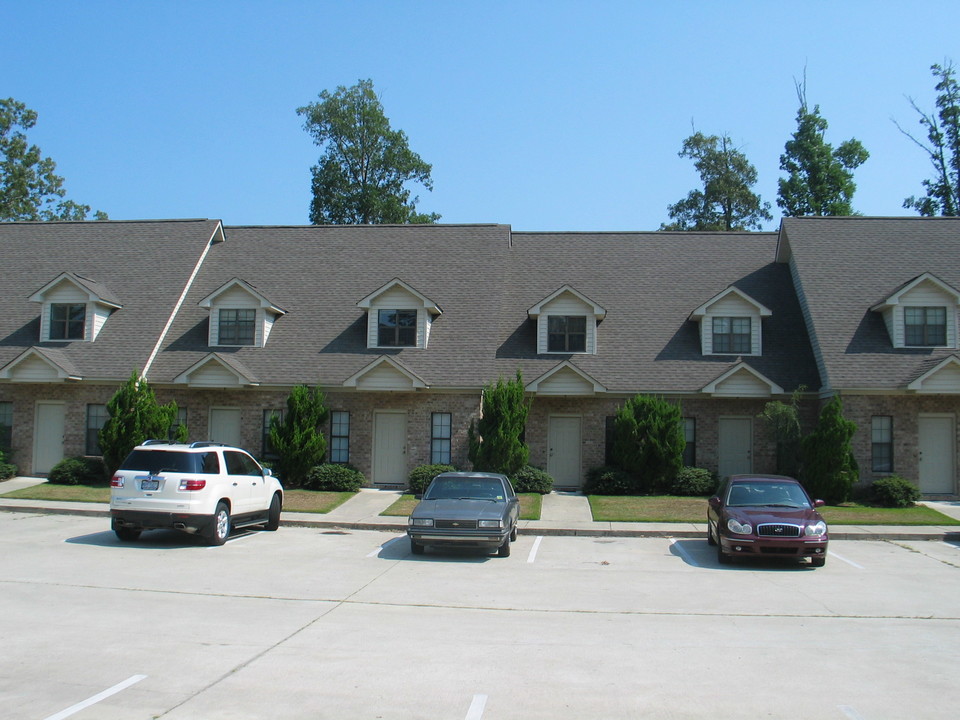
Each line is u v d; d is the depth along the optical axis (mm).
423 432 27328
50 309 29469
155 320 29609
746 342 28406
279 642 9625
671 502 24656
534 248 33469
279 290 31203
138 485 16766
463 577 14328
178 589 12656
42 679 8031
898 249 30250
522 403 26547
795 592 13320
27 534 18375
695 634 10359
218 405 28188
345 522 21188
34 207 59750
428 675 8367
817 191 50031
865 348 26719
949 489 25891
